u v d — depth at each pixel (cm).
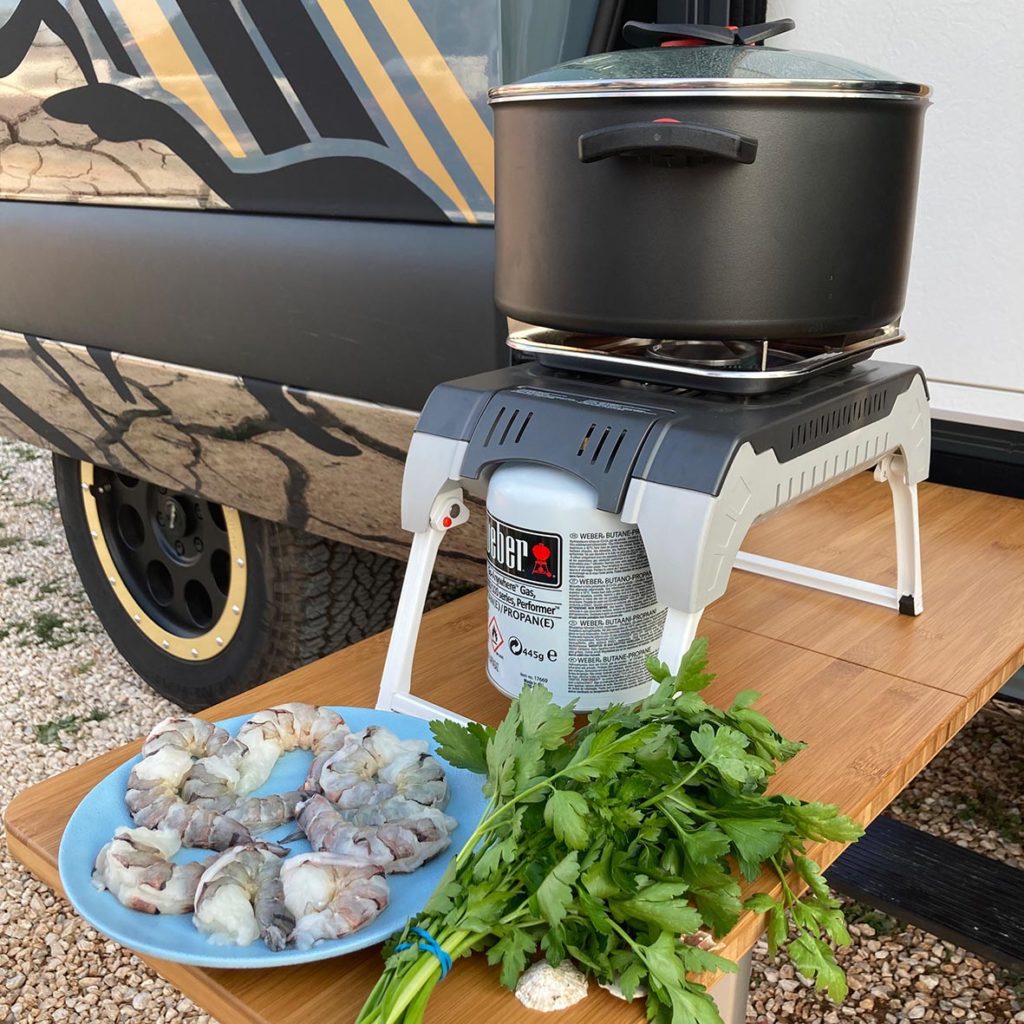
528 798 68
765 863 76
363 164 128
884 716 97
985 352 153
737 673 105
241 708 102
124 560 220
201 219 149
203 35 137
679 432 82
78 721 232
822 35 154
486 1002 65
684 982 61
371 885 68
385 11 119
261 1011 65
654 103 79
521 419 89
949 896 137
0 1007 162
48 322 183
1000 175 145
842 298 87
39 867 81
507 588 90
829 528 144
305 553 181
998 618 116
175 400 164
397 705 99
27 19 160
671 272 83
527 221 88
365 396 138
